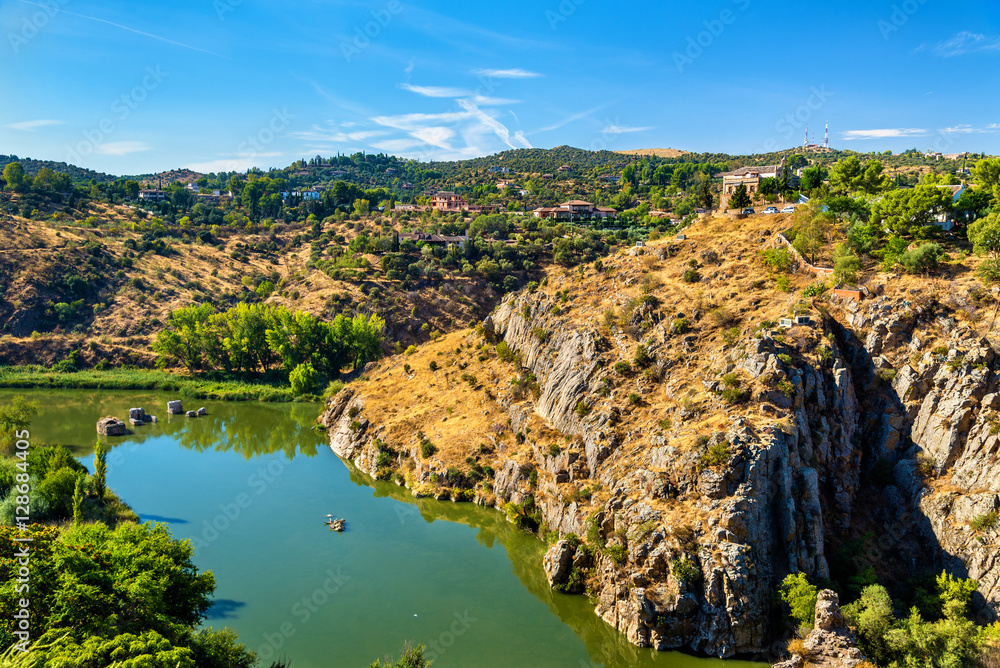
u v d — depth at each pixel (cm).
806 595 5406
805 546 5897
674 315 8538
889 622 5122
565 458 7738
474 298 18912
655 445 6906
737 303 8388
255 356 16350
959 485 6150
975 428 6206
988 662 4781
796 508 6050
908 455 6656
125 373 15975
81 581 4766
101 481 8162
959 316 6894
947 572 5825
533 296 10656
